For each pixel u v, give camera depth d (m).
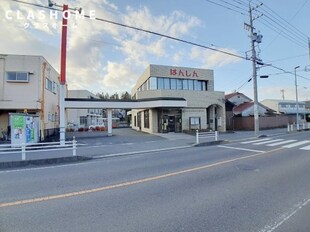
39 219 4.44
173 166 9.25
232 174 7.84
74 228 4.09
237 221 4.36
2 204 5.21
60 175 7.97
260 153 12.27
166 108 29.53
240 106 44.53
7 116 21.30
